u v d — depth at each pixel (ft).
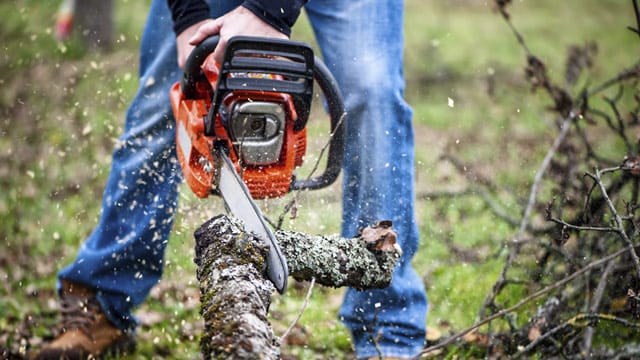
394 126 11.41
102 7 39.19
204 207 15.34
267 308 7.70
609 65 35.27
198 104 10.34
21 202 20.01
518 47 41.14
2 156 23.35
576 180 15.39
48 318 14.73
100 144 24.39
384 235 8.96
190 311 14.92
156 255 13.15
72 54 36.88
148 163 12.70
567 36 43.98
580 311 12.34
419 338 11.84
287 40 9.27
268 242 8.15
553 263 14.33
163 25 12.64
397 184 11.43
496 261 16.12
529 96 30.53
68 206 19.85
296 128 9.85
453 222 18.16
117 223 12.91
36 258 17.16
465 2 55.26
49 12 44.50
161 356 13.41
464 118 28.37
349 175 11.53
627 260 12.53
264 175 9.70
